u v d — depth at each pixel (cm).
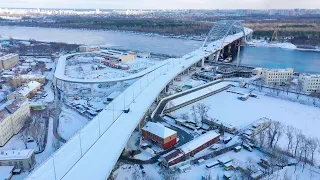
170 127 16150
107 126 13238
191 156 13138
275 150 12975
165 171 11731
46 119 17375
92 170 9675
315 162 12406
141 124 15962
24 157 12175
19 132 15588
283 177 11106
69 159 10406
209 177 11000
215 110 18900
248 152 13450
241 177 11219
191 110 18938
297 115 17988
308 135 15100
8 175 11494
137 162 12656
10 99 18650
